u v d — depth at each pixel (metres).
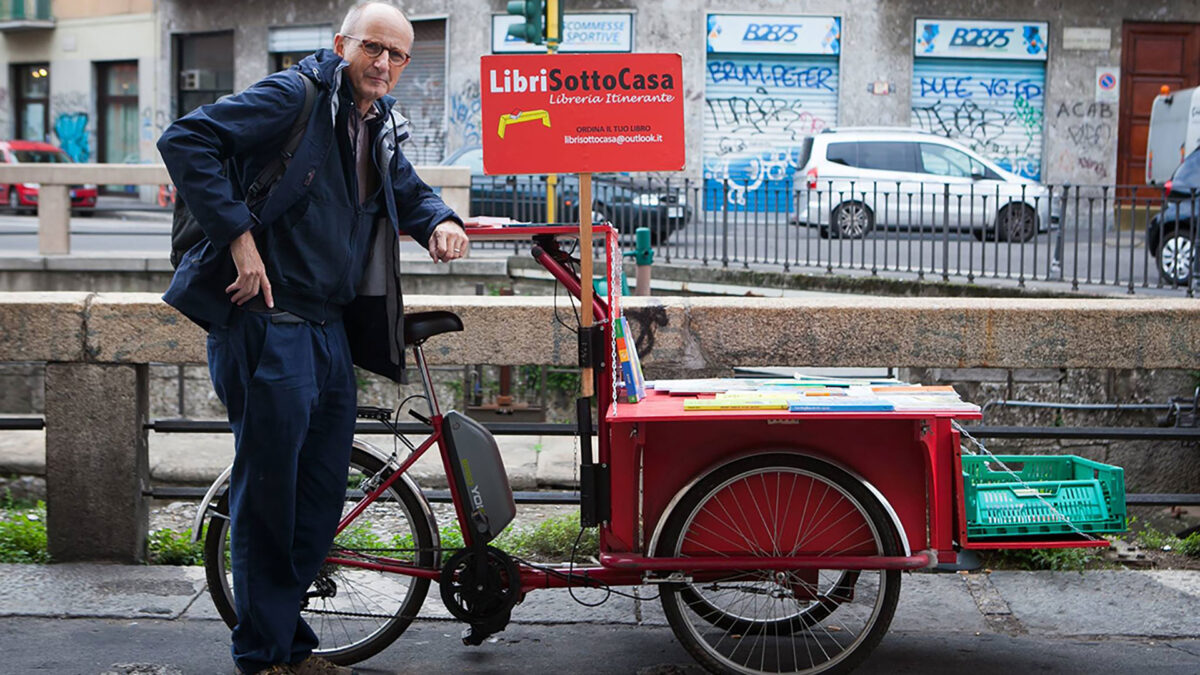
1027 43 23.53
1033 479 4.29
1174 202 11.52
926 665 4.03
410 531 4.01
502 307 4.89
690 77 23.58
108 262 12.82
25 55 30.23
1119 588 4.70
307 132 3.51
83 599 4.56
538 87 3.73
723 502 3.83
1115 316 4.86
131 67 28.80
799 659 3.94
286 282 3.57
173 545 5.16
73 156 29.62
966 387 8.16
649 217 12.77
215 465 7.79
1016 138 23.86
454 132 24.50
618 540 3.86
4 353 4.86
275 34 26.22
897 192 11.71
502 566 3.89
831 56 23.66
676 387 4.10
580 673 3.99
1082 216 12.40
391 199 3.76
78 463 4.92
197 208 3.35
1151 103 23.86
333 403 3.79
